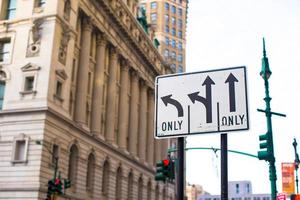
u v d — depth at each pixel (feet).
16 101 143.23
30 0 155.53
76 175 156.97
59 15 151.64
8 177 135.44
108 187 186.60
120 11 218.59
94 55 193.06
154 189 252.01
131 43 229.04
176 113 26.04
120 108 216.54
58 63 150.00
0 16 158.61
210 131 24.77
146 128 256.93
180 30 420.77
